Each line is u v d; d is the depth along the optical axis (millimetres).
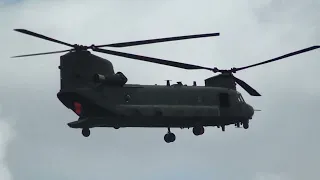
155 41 199375
